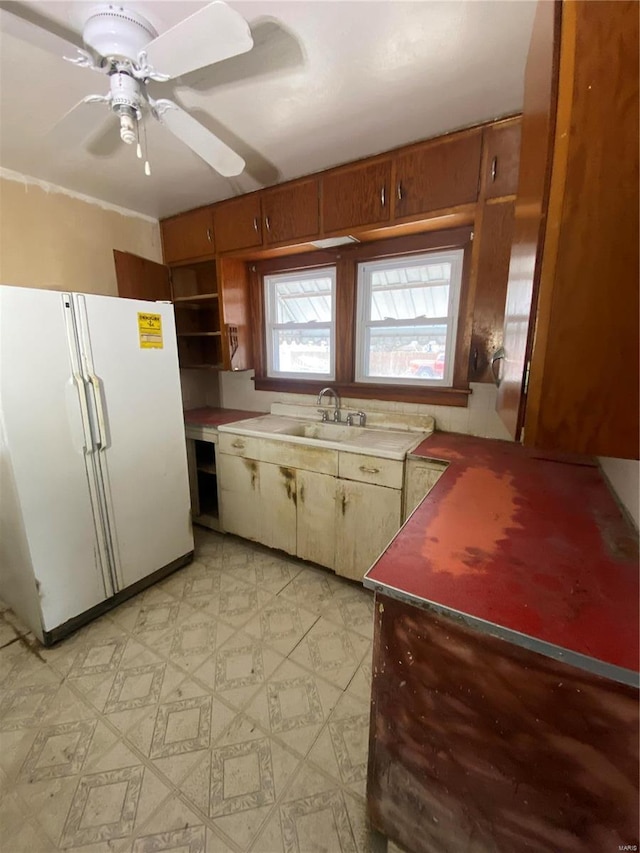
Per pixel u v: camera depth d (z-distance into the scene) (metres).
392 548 1.00
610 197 0.61
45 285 2.30
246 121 1.66
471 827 0.88
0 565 1.95
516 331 0.92
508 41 1.21
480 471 1.61
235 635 1.83
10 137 1.77
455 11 1.11
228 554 2.58
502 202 1.66
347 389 2.58
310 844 1.05
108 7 1.02
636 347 0.64
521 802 0.80
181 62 1.04
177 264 2.87
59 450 1.71
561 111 0.62
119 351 1.92
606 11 0.56
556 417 0.71
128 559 2.06
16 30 1.12
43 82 1.39
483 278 1.75
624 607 0.78
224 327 2.70
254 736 1.35
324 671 1.63
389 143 1.83
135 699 1.49
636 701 0.65
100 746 1.31
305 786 1.19
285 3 1.07
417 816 0.95
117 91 1.11
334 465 2.11
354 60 1.30
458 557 0.96
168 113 1.25
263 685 1.56
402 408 2.40
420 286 2.27
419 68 1.34
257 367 2.97
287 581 2.28
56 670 1.62
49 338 1.64
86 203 2.46
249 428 2.49
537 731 0.75
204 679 1.58
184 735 1.35
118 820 1.10
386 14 1.11
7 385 1.53
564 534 1.07
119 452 1.96
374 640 0.91
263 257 2.64
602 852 0.73
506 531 1.09
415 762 0.92
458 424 2.24
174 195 2.46
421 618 0.83
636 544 1.02
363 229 2.02
